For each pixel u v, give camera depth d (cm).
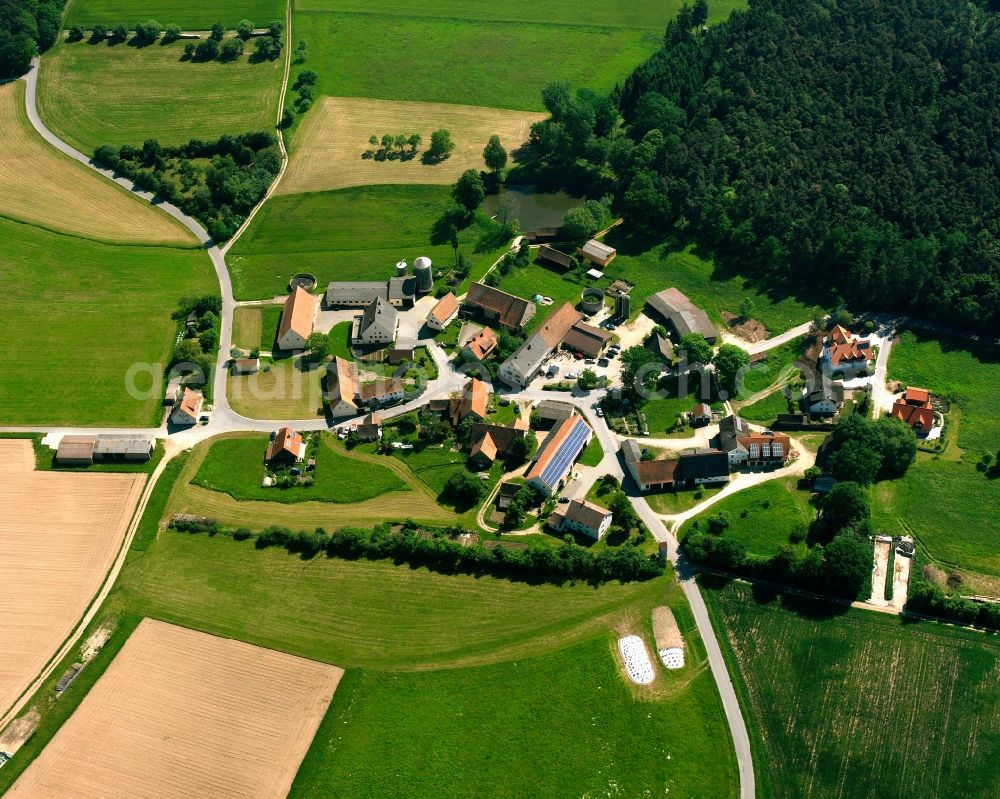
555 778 12562
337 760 12825
